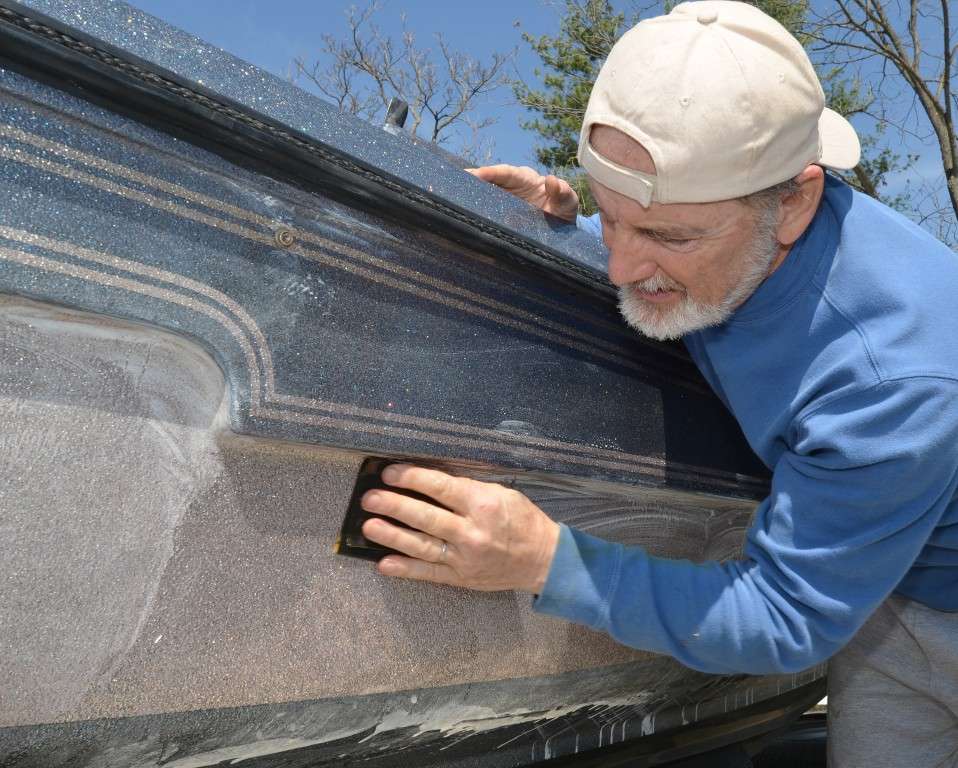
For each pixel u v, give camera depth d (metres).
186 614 0.96
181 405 0.93
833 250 1.25
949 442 1.17
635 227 1.16
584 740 1.70
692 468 1.49
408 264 1.06
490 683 1.35
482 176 1.52
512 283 1.18
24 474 0.84
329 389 0.99
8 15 0.75
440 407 1.11
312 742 1.16
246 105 0.88
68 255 0.81
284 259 0.95
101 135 0.82
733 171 1.11
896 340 1.18
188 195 0.87
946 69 9.86
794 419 1.26
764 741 2.29
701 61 1.10
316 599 1.08
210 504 0.96
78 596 0.89
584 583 1.21
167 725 0.98
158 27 0.84
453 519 1.12
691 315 1.23
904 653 1.67
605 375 1.33
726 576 1.27
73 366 0.86
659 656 1.64
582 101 11.44
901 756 1.73
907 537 1.23
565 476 1.28
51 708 0.90
